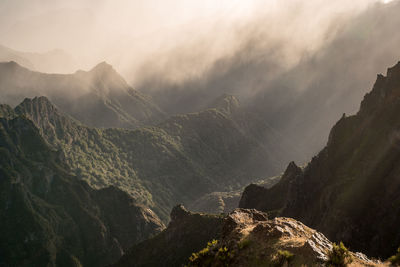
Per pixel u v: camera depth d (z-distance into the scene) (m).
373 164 94.31
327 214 96.31
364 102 126.50
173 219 167.00
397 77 113.06
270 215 129.50
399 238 73.06
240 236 17.44
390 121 101.94
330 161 120.12
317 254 13.90
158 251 152.38
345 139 123.25
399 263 14.52
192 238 141.62
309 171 127.38
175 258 138.50
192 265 17.36
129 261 163.88
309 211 114.31
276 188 159.88
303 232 16.88
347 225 85.25
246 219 21.12
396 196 81.69
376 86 124.75
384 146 95.81
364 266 14.02
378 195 86.50
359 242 80.94
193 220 152.75
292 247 14.70
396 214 77.56
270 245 15.51
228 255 15.89
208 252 17.69
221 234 20.70
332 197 100.12
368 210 85.69
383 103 112.25
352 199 90.56
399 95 106.06
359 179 94.38
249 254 15.55
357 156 106.06
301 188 123.94
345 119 131.12
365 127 114.19
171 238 152.50
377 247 76.38
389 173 88.56
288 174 165.75
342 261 13.72
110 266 170.38
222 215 148.75
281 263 13.99
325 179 116.31
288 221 18.09
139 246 169.50
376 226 80.69
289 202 125.81
